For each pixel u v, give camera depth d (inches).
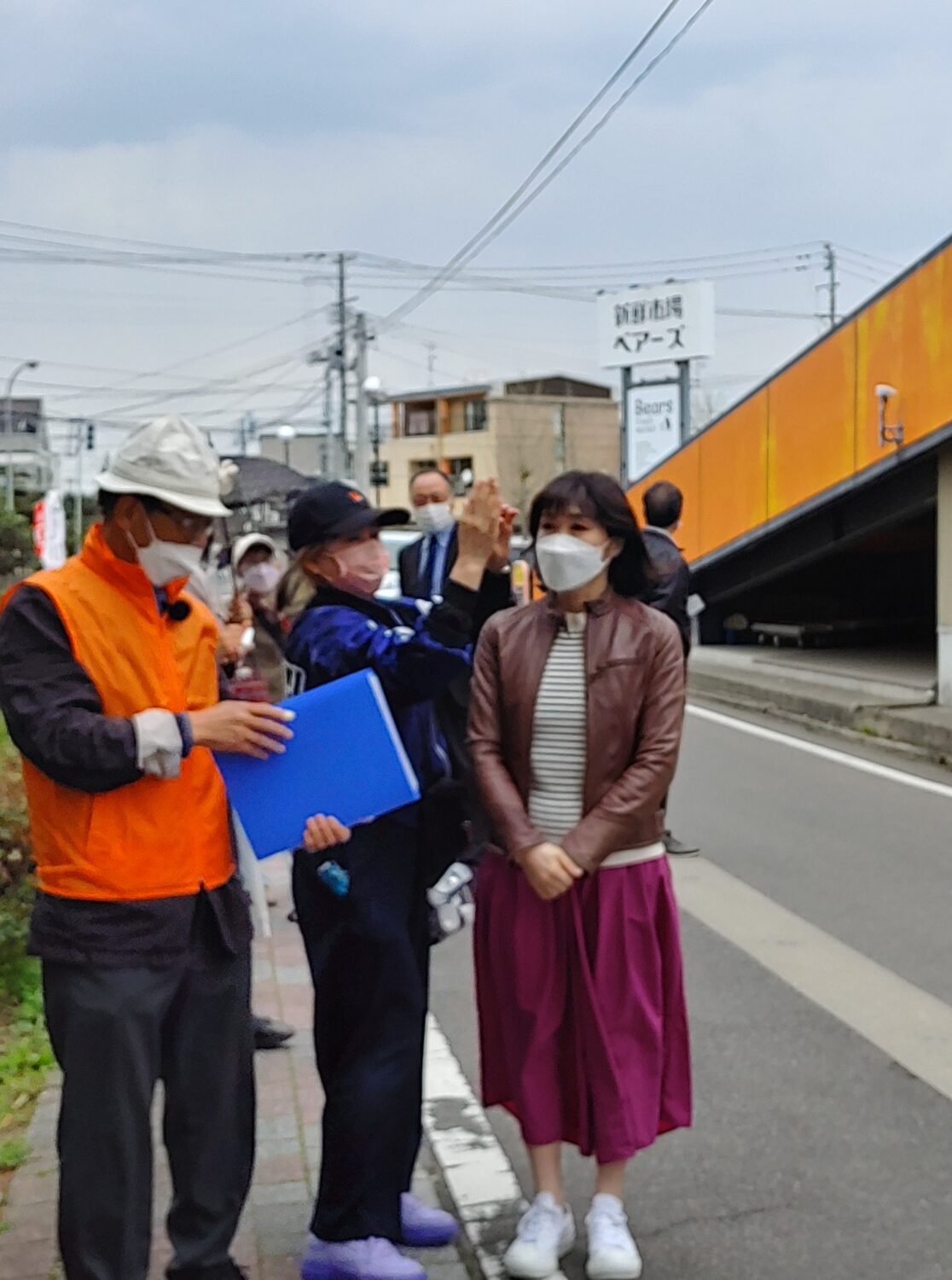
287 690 136.9
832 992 209.9
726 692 596.7
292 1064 181.9
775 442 604.4
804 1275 131.7
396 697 128.1
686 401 1264.8
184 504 105.3
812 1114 167.5
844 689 549.3
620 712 131.0
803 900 261.7
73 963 106.4
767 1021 198.1
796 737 478.3
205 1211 115.1
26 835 211.3
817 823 331.6
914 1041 190.2
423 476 253.6
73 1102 107.3
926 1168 153.0
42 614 105.7
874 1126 164.1
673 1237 139.3
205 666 117.2
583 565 129.5
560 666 134.2
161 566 107.8
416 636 125.6
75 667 105.8
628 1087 130.9
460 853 135.3
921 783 384.5
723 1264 134.0
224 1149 115.0
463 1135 165.9
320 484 141.0
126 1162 107.4
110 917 106.4
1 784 223.3
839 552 684.1
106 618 107.3
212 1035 113.2
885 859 293.4
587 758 131.3
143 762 102.9
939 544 488.4
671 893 136.1
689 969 221.8
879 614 773.9
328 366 1508.4
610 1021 131.3
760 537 627.2
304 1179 149.0
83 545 111.8
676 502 265.0
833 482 550.3
